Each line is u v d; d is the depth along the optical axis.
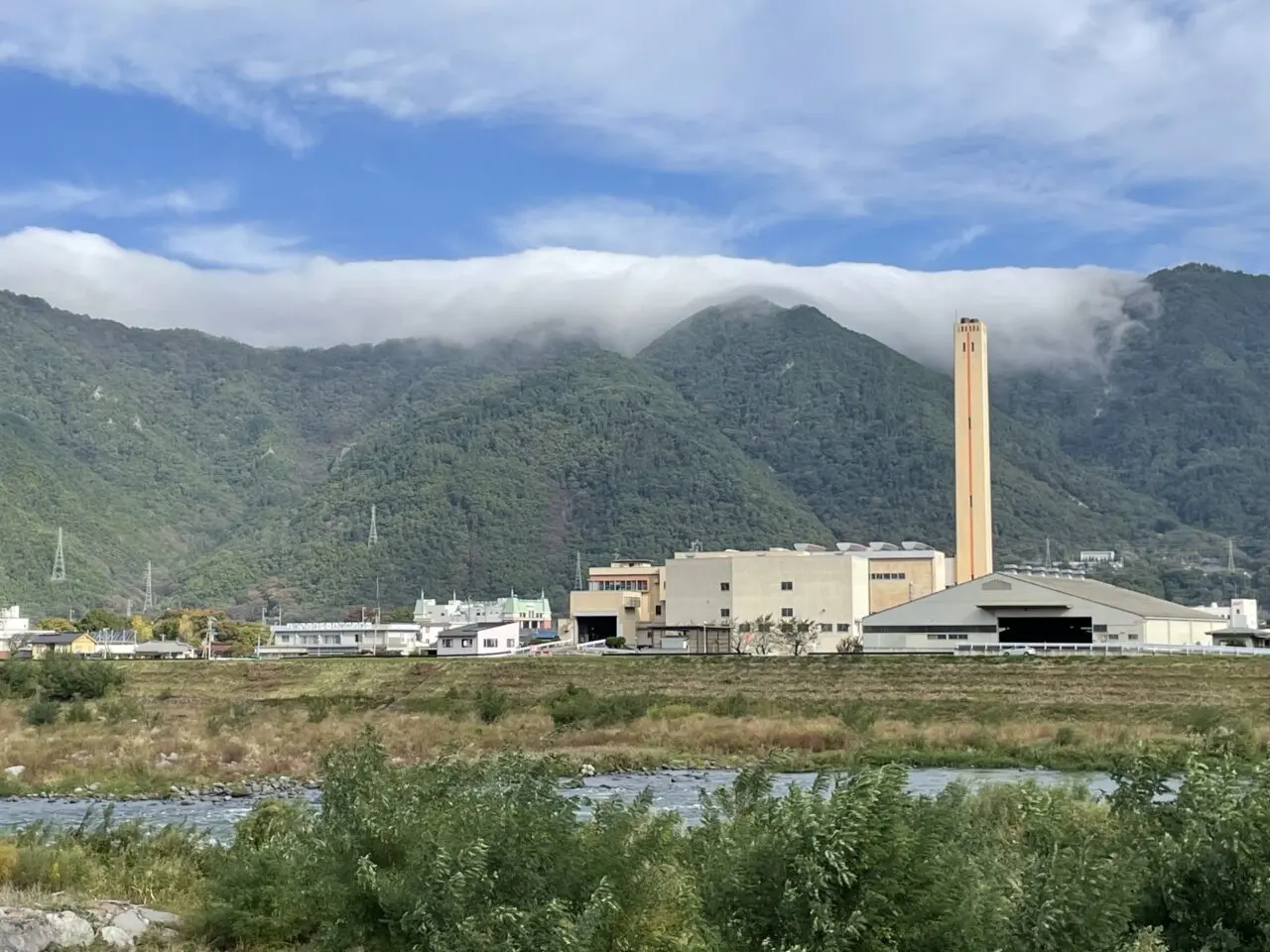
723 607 178.25
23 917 27.52
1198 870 22.16
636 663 135.62
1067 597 149.50
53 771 84.81
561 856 22.55
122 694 135.88
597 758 90.00
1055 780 71.75
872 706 114.94
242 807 71.31
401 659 145.00
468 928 21.05
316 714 119.00
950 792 23.59
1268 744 89.25
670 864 23.05
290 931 29.05
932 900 20.59
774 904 21.08
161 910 31.19
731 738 99.19
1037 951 20.62
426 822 23.61
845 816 21.14
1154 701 110.06
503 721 115.19
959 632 153.50
